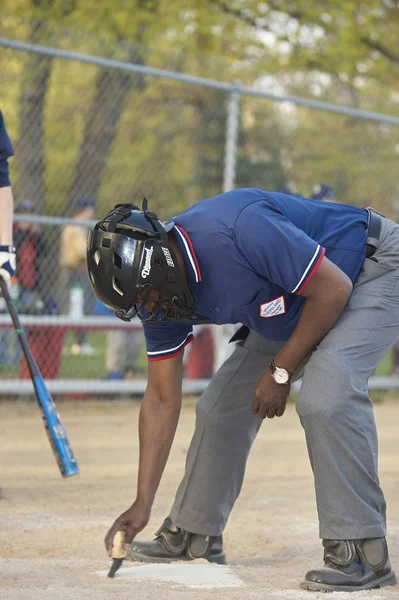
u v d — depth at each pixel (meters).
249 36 38.84
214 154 28.41
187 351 24.36
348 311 8.22
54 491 12.91
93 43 22.81
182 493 9.39
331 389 7.88
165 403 8.44
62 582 8.06
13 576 8.35
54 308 22.09
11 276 11.84
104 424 19.67
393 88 41.50
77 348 25.55
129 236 7.37
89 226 21.48
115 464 15.20
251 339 9.09
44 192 22.30
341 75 38.31
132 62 23.50
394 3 38.78
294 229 7.61
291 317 8.09
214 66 28.67
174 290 7.48
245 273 7.57
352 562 8.02
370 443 8.04
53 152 23.30
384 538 8.12
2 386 21.33
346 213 8.41
